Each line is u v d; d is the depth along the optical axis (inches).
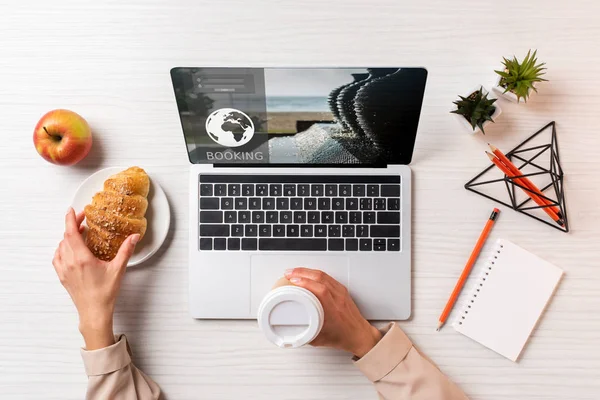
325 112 30.1
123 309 31.3
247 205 30.6
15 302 31.3
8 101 31.4
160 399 31.3
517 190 31.5
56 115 29.3
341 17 31.5
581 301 31.5
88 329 28.7
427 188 31.6
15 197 31.4
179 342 31.4
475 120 30.0
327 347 30.8
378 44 31.6
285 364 31.5
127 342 31.0
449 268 31.5
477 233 31.6
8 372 31.3
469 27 31.6
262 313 27.1
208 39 31.5
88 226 29.4
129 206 29.1
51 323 31.4
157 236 30.8
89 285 28.6
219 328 31.4
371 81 30.0
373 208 30.8
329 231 30.7
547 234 31.6
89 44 31.5
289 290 27.0
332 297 28.6
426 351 31.4
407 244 30.8
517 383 31.4
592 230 31.5
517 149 31.6
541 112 31.7
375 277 30.9
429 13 31.5
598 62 31.6
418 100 30.2
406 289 30.9
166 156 31.6
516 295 31.3
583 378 31.4
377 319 31.0
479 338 31.2
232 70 29.8
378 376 29.5
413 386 29.1
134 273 31.4
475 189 31.7
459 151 31.6
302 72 29.9
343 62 31.5
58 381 31.3
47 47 31.4
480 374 31.4
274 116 30.2
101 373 28.5
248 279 30.8
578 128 31.7
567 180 31.7
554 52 31.7
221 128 30.3
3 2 31.3
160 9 31.4
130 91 31.5
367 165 30.8
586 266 31.5
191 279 30.7
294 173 30.7
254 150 30.5
